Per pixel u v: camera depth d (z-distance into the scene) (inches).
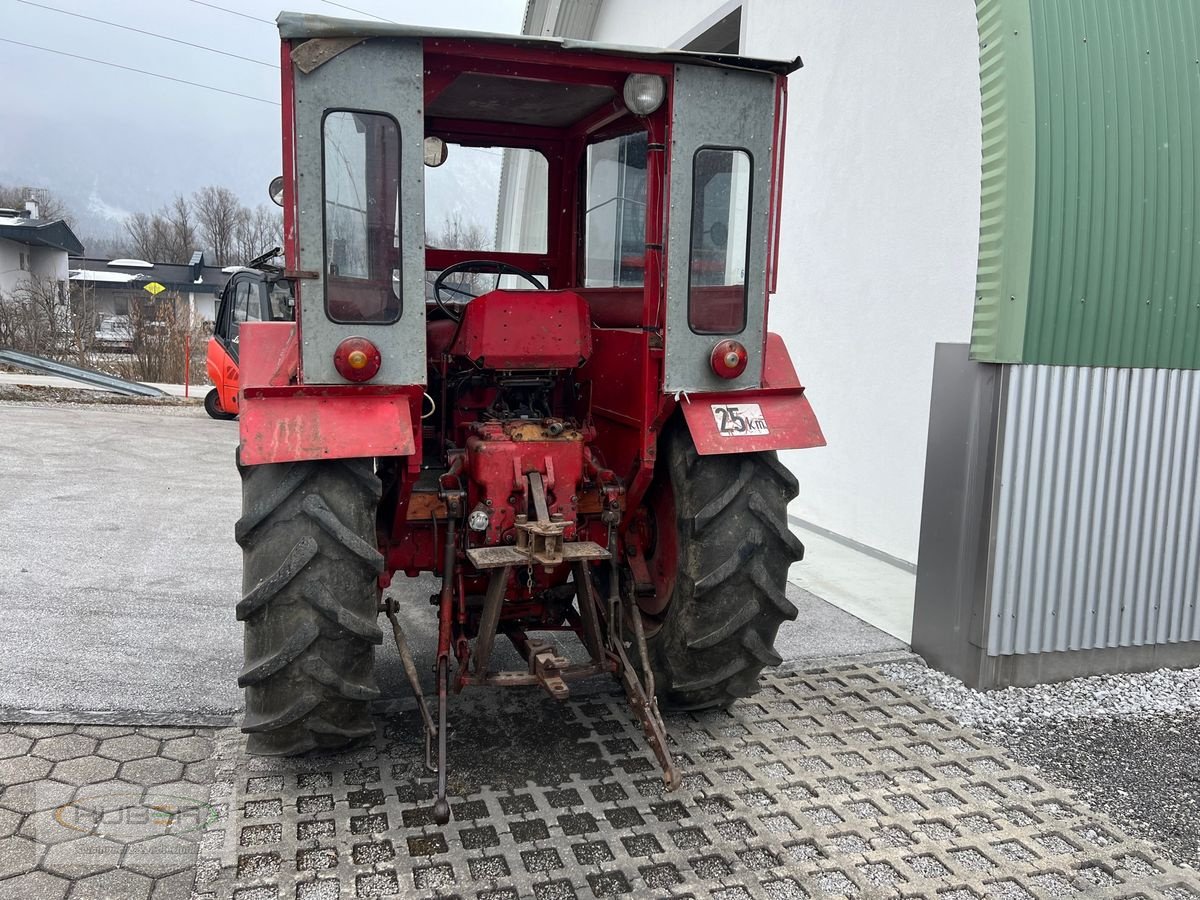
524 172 216.7
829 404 245.1
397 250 101.5
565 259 175.5
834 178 242.5
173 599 175.2
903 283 215.2
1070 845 103.9
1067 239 139.1
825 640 166.6
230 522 239.6
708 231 114.0
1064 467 145.9
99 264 2133.4
